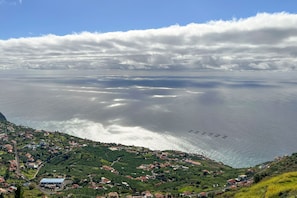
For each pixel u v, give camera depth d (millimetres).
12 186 193250
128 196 185500
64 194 184625
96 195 186625
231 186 198250
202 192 190500
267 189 141750
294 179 147500
